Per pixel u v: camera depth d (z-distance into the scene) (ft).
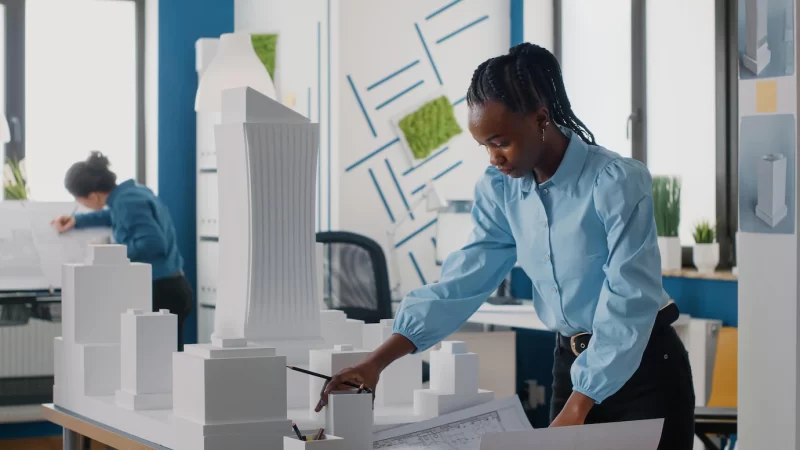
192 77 17.42
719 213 13.73
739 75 6.53
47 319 15.42
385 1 16.08
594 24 16.06
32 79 16.93
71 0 17.17
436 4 16.46
